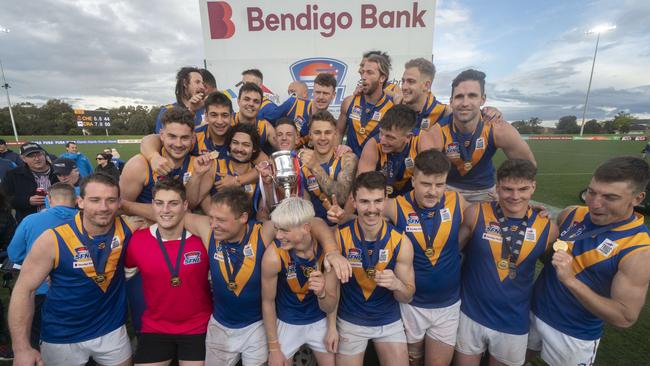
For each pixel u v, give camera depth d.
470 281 2.24
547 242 2.06
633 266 1.72
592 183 1.81
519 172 1.93
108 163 7.23
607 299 1.79
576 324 1.98
